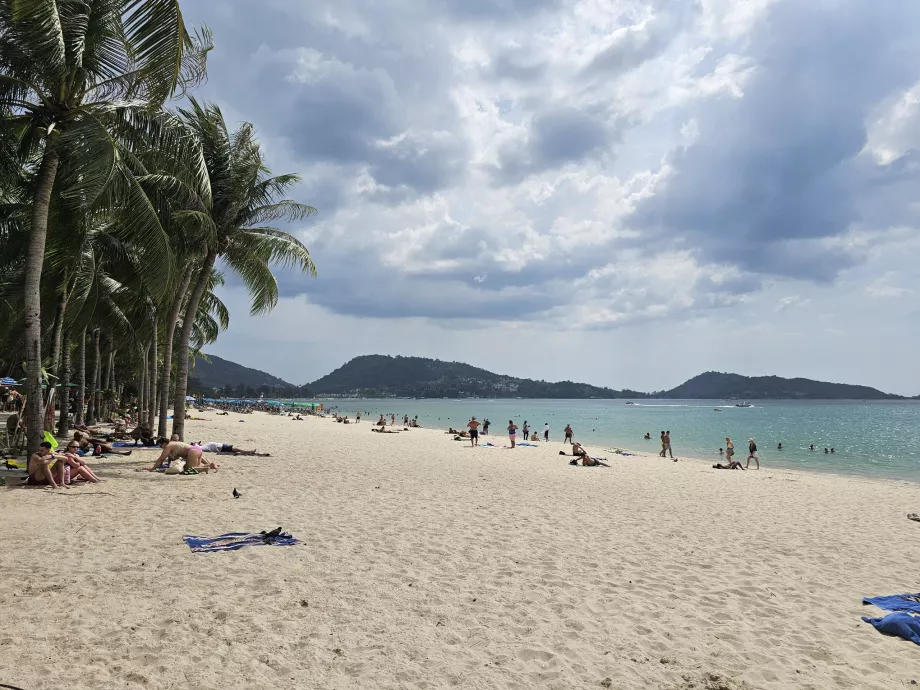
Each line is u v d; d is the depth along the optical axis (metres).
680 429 66.62
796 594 6.27
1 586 5.30
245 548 6.96
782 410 160.25
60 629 4.43
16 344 23.39
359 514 9.40
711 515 11.21
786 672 4.37
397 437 34.41
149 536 7.34
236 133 17.36
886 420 92.06
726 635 5.04
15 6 9.66
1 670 3.74
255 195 17.42
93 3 11.68
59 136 11.15
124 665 3.92
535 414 126.75
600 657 4.48
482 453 24.78
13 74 11.09
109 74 12.07
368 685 3.86
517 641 4.71
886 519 11.66
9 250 16.36
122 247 17.59
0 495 9.38
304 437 30.06
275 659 4.13
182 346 16.58
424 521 9.11
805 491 16.20
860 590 6.55
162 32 10.43
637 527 9.56
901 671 4.44
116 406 43.00
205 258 17.38
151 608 4.95
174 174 14.09
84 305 18.86
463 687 3.92
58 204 13.36
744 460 31.14
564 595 5.88
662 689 4.02
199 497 10.23
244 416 66.25
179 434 16.38
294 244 17.55
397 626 4.88
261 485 11.98
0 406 24.97
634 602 5.77
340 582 5.91
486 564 6.86
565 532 8.84
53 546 6.70
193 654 4.14
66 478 10.66
